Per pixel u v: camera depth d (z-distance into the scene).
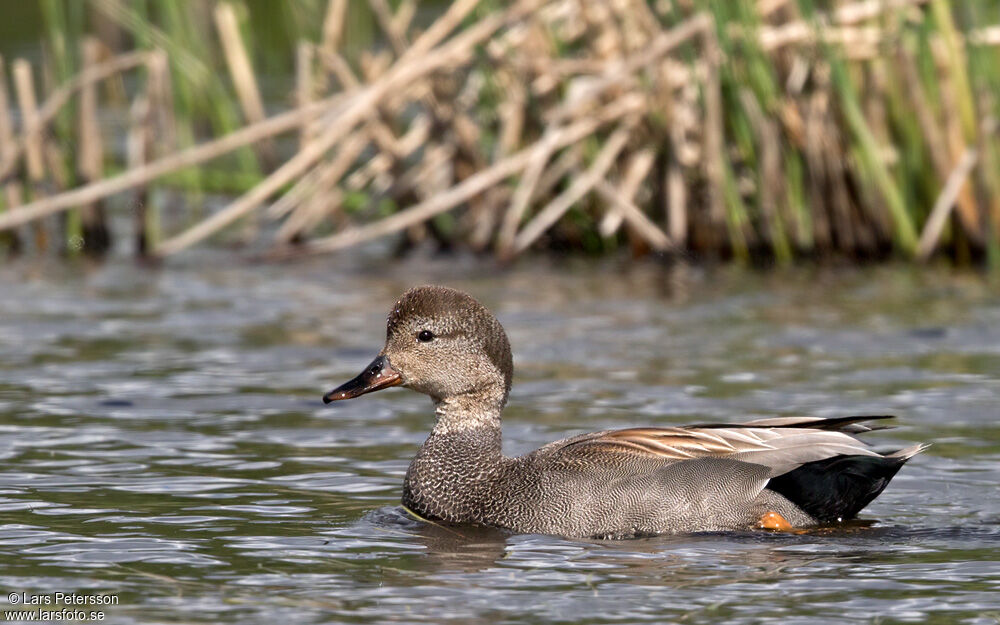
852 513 9.22
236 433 11.46
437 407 9.90
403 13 20.86
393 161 20.38
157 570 8.05
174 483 9.99
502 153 19.75
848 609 7.38
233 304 16.89
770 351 14.23
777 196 19.03
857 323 15.47
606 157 19.12
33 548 8.43
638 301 16.86
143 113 20.88
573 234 20.48
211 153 19.19
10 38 31.03
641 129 19.47
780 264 19.09
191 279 18.53
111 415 11.95
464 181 20.36
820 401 12.25
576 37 20.59
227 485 9.98
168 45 21.92
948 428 11.40
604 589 7.74
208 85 22.48
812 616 7.27
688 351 14.27
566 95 20.19
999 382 12.85
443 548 8.66
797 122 19.06
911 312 15.96
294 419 11.95
